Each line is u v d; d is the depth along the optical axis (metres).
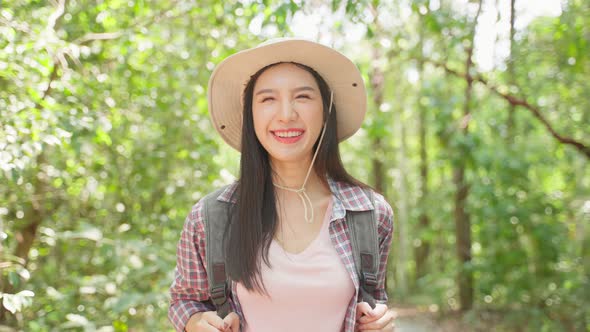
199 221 1.84
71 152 3.81
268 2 3.88
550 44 5.97
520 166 7.21
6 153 2.64
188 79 4.53
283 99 1.79
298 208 1.88
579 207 8.22
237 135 2.12
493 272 7.68
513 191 7.73
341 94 2.01
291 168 1.89
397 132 11.37
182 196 4.41
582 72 5.98
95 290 3.70
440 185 11.42
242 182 1.83
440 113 7.68
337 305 1.76
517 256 7.46
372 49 7.25
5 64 2.77
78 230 3.72
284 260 1.75
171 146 4.39
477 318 7.82
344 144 8.98
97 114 3.36
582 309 6.55
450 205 10.38
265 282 1.73
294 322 1.74
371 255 1.82
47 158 3.92
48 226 4.08
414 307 9.77
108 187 4.29
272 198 1.85
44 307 3.72
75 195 4.15
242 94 1.95
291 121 1.79
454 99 7.39
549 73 6.90
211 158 4.49
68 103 3.47
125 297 3.38
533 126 7.42
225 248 1.79
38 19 3.34
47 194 4.00
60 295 3.60
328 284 1.74
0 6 3.17
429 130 11.30
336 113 2.04
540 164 7.97
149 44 4.02
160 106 4.26
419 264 13.62
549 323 6.73
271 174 1.90
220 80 1.96
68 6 3.94
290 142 1.80
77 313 3.70
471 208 7.81
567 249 7.74
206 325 1.73
